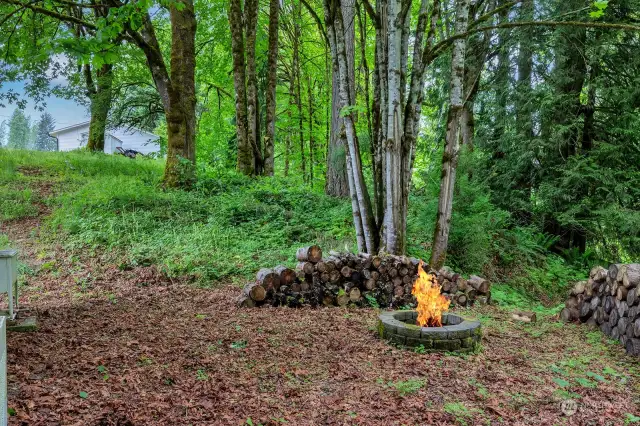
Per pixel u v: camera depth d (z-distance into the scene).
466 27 8.45
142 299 7.23
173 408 3.44
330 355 4.88
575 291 7.43
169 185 13.78
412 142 8.62
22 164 17.31
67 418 3.14
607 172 12.75
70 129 47.53
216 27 21.69
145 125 24.06
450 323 5.82
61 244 9.79
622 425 3.52
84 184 14.82
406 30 8.52
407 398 3.83
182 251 9.31
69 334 5.18
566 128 12.70
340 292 7.40
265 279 7.04
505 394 4.01
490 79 14.30
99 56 7.54
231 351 4.85
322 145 24.77
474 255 10.69
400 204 8.48
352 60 13.23
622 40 13.26
